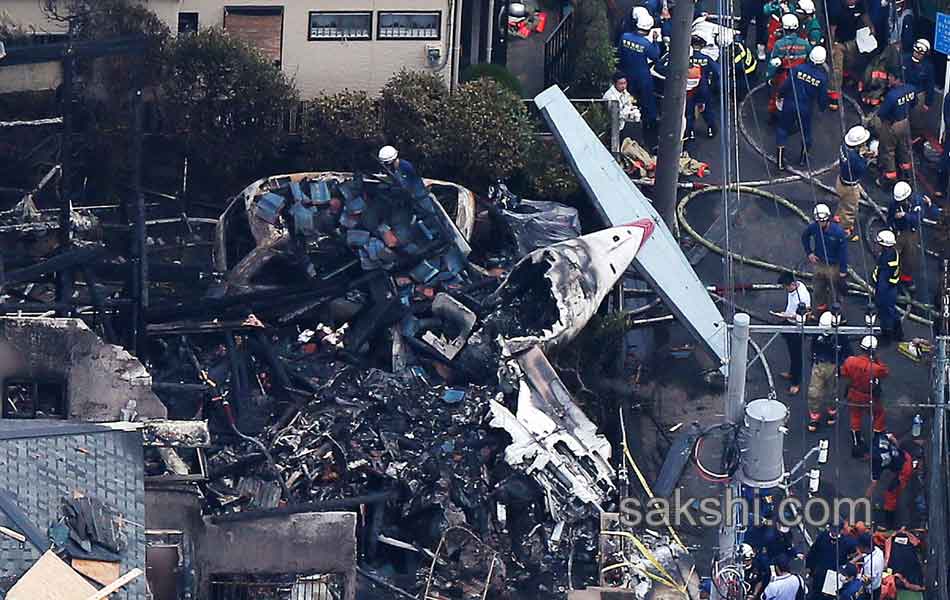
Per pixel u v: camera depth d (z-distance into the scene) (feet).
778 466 638.94
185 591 621.72
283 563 642.63
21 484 563.07
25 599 542.16
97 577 553.64
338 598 647.15
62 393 646.74
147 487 634.84
